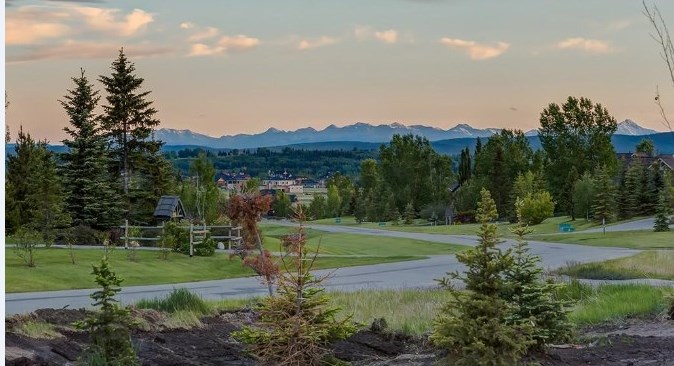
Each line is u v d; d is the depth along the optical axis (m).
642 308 15.07
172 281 29.02
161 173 54.47
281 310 9.68
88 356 9.05
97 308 18.84
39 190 38.75
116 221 47.78
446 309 8.39
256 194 19.56
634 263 32.62
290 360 9.62
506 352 8.09
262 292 24.73
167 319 13.60
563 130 103.00
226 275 32.06
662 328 12.73
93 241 44.34
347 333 10.12
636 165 84.25
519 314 9.61
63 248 37.56
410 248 57.47
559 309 9.66
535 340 9.26
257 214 19.41
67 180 46.75
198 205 51.91
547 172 103.44
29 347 10.09
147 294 23.55
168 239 36.88
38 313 11.94
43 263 30.97
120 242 43.97
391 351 12.31
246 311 16.08
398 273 33.94
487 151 103.62
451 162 121.25
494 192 99.75
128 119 54.22
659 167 84.69
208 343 12.41
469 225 92.38
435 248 57.47
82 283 26.80
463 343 8.09
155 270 31.72
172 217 48.12
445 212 109.00
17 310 18.64
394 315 15.99
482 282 8.22
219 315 15.38
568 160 102.12
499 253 8.28
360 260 42.06
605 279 27.77
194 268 33.19
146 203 53.09
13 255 32.97
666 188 67.88
